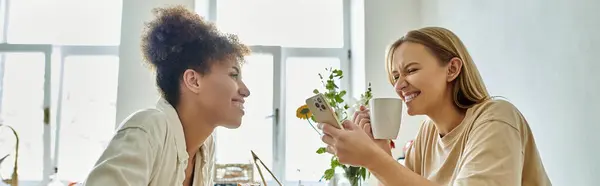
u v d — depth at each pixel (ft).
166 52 2.89
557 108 4.66
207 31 2.95
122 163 2.43
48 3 10.43
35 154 9.93
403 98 3.48
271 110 10.20
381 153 2.93
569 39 4.48
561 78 4.60
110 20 10.42
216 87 2.90
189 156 3.11
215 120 2.96
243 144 10.10
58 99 10.11
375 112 3.54
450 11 7.75
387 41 9.36
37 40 10.32
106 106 10.13
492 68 6.15
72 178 9.89
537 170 3.28
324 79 10.48
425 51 3.35
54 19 10.38
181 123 2.93
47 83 10.12
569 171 4.47
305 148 10.22
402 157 8.25
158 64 2.93
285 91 10.43
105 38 10.36
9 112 10.03
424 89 3.34
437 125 3.56
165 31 2.89
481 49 6.51
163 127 2.73
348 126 3.12
